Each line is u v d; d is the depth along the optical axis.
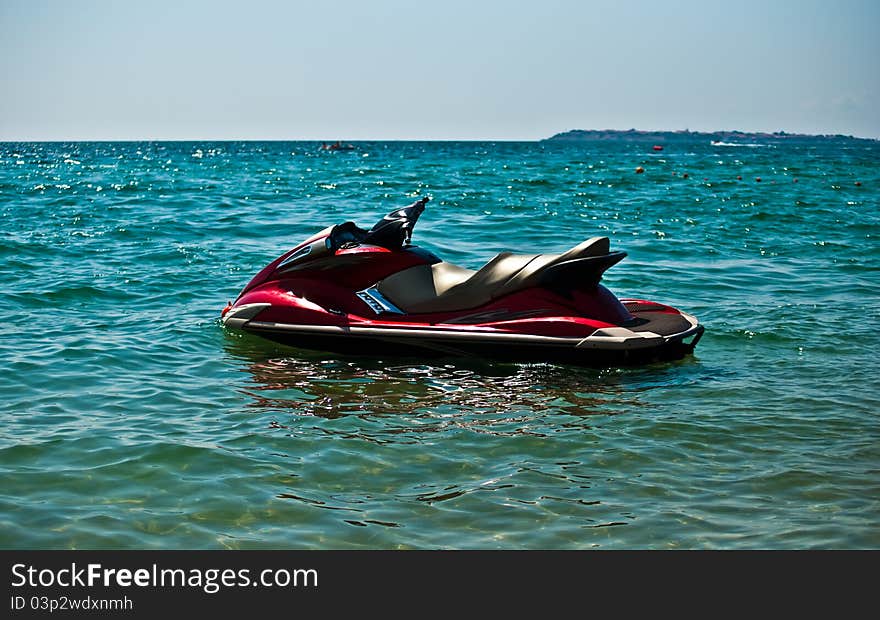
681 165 55.75
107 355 7.96
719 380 7.48
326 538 4.59
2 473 5.26
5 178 35.41
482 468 5.48
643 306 8.80
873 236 17.41
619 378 7.52
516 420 6.38
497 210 21.00
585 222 18.73
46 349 8.12
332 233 8.66
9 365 7.57
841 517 4.79
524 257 8.12
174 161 66.62
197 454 5.61
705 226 18.56
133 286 11.34
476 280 8.09
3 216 18.92
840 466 5.50
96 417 6.32
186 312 9.88
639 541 4.56
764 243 16.12
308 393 7.00
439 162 62.16
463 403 6.78
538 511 4.88
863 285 12.09
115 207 21.28
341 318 8.26
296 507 4.91
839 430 6.18
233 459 5.55
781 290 11.72
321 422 6.29
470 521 4.77
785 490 5.14
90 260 13.23
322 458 5.60
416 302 8.21
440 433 6.09
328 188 29.44
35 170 45.62
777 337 9.01
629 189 29.23
